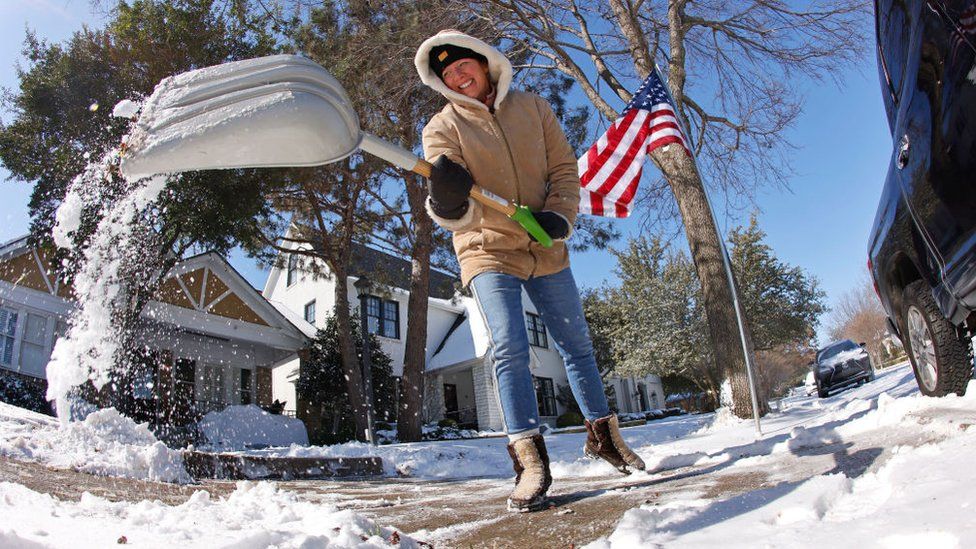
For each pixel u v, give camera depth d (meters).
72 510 1.54
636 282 23.75
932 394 3.30
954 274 2.49
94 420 3.97
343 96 1.77
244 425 11.54
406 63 10.02
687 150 5.07
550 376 23.05
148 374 11.47
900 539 1.02
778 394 22.91
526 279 2.37
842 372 14.43
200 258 13.96
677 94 9.27
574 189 2.45
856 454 2.03
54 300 12.19
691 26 10.87
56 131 10.04
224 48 10.05
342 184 12.59
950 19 2.12
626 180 5.14
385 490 3.62
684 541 1.28
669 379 28.91
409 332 13.00
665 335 22.88
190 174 9.28
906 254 3.03
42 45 10.27
